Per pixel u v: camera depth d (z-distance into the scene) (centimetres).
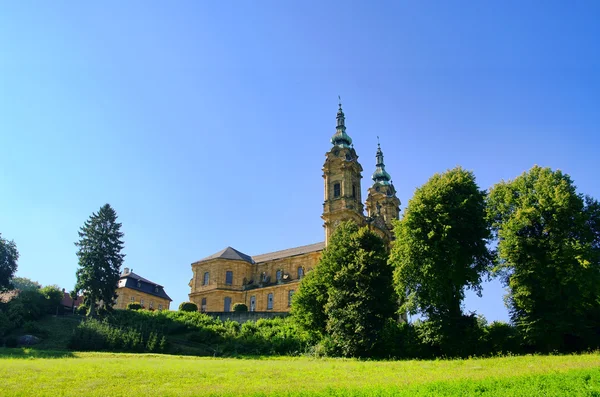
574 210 4256
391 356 4462
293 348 5522
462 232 4575
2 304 6725
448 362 3466
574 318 4069
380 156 10719
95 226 7238
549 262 4150
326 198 8606
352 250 5541
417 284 4547
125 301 9550
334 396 1841
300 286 6291
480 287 4588
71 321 6731
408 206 4897
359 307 4788
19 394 2058
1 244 7469
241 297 9412
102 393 2111
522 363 3044
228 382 2516
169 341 5859
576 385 1934
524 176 4772
